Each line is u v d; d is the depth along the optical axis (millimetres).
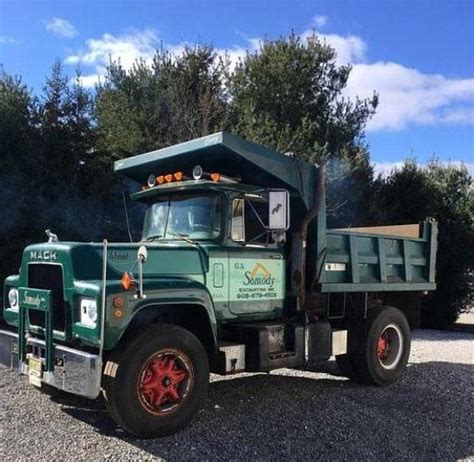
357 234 7770
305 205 7086
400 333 8070
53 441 5082
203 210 6441
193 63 18594
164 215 6812
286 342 6758
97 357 4941
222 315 6285
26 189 12969
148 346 5207
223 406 6363
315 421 5891
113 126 16203
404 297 9078
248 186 6570
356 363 7621
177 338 5410
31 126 13484
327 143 17406
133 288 5203
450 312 16672
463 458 5121
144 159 7230
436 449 5293
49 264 5711
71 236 13273
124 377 5078
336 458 4977
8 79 14016
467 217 16891
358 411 6281
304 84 19125
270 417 5984
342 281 7613
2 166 12820
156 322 5727
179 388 5449
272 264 6855
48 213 13148
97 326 5020
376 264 8109
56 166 13398
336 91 19719
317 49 19578
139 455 4836
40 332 5656
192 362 5492
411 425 5902
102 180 13547
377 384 7613
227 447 5094
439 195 17359
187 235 6500
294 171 6992
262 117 17656
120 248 5684
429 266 9086
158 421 5223
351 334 7711
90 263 5469
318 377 8070
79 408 6113
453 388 7477
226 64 19141
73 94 13969
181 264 5953
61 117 13680
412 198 17578
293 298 7051
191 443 5148
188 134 16781
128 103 17344
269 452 5031
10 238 12898
